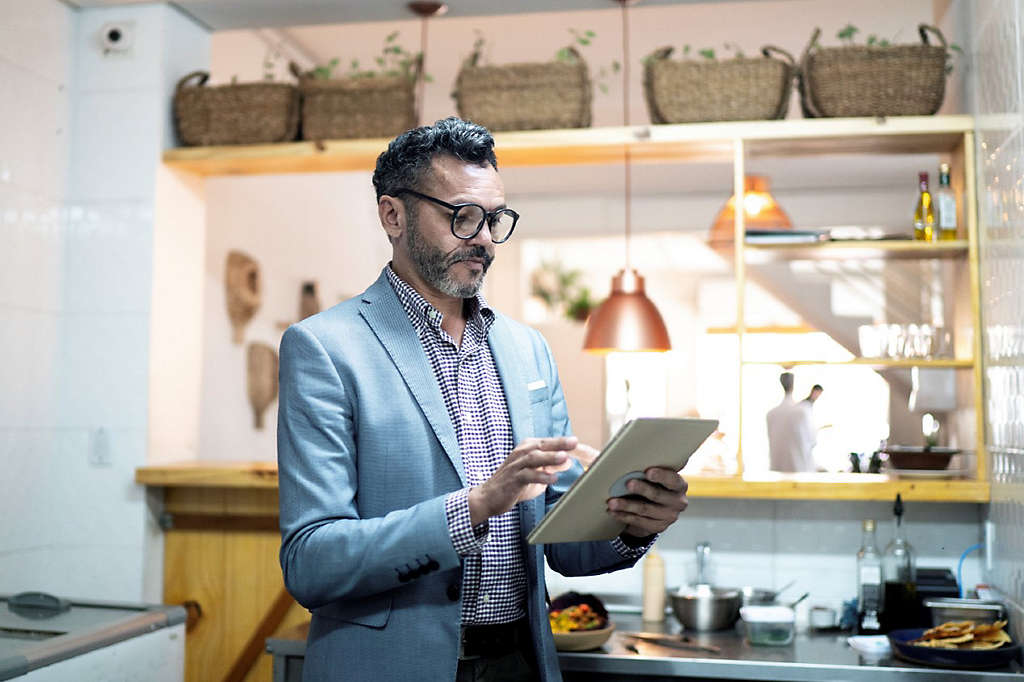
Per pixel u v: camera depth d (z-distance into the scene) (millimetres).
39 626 1942
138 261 3062
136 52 3107
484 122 2926
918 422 4465
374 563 1438
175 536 3039
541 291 8898
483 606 1614
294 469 1548
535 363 1812
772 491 2629
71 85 3121
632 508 1535
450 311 1683
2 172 2805
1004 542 2400
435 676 1519
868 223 6477
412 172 1586
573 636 2189
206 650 2990
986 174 2572
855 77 2756
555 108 2895
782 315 5484
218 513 3018
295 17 3227
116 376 3049
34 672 1688
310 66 4812
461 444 1623
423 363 1618
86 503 3029
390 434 1571
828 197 6520
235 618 2982
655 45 4543
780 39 4473
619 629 2527
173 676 2121
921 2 4035
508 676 1634
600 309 3627
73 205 3111
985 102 2574
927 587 2479
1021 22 2199
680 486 1532
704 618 2475
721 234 3912
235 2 3111
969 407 2783
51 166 3023
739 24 4289
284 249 4852
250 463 3160
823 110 2787
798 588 2756
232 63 4141
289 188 4906
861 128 2740
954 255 2885
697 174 6188
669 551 2820
